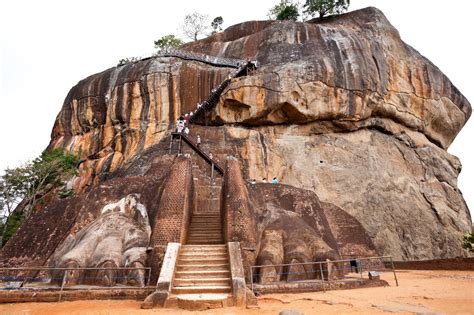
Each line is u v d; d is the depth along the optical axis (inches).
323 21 1346.0
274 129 1023.6
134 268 363.3
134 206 518.3
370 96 1023.6
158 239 395.2
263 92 975.6
